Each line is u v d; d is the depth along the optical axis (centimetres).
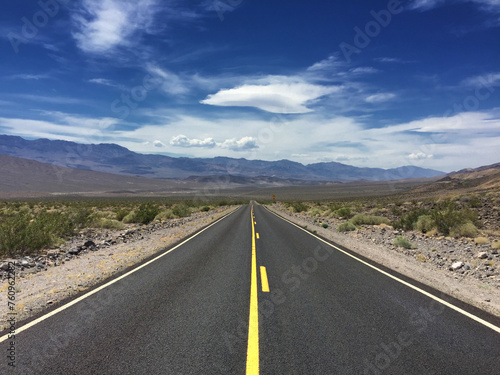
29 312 482
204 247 1145
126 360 334
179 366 323
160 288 615
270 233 1625
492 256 996
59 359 335
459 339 409
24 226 1159
